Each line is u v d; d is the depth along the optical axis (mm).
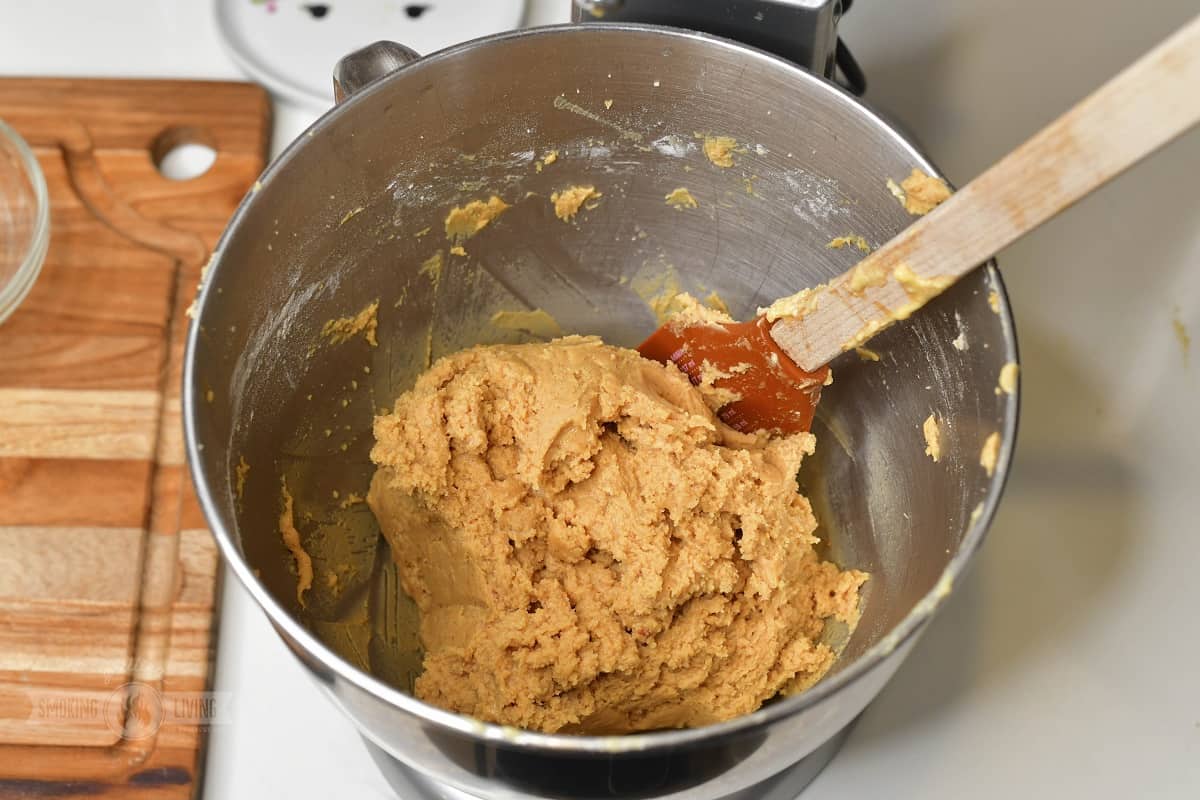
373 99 417
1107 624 465
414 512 458
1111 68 515
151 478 480
